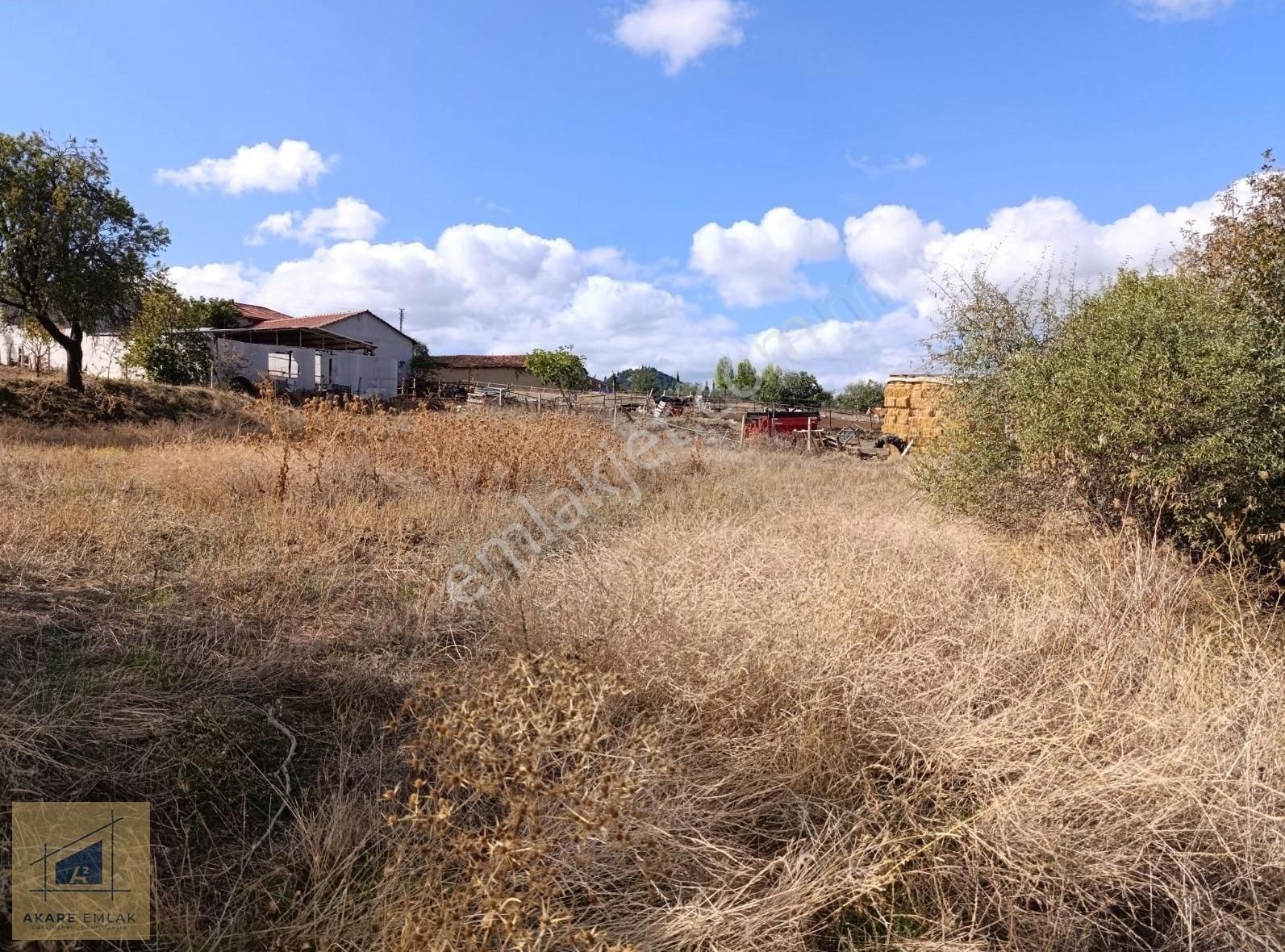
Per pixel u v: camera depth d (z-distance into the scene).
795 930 2.17
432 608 4.61
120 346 25.52
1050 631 3.78
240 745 2.96
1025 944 2.25
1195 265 7.49
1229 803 2.46
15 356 24.42
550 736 2.24
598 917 2.19
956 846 2.60
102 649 3.65
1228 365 5.09
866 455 16.11
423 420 9.59
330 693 3.51
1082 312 6.60
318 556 5.39
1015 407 6.38
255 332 30.73
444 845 2.32
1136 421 5.15
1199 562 4.88
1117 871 2.32
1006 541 6.22
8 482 6.87
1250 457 4.91
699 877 2.39
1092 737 2.95
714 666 3.28
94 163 17.30
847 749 2.96
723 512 7.29
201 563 4.88
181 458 8.43
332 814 2.54
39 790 2.54
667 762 2.49
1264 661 3.57
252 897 2.27
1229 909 2.34
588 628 3.69
